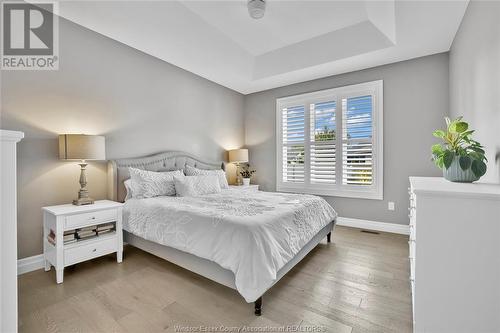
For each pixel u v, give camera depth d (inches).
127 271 92.1
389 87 139.6
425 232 45.9
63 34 101.4
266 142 190.9
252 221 73.0
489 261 42.1
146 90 132.5
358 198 151.5
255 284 63.1
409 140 134.6
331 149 161.9
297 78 163.9
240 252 66.3
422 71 130.5
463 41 95.6
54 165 99.3
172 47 126.3
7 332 40.4
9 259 40.7
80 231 90.6
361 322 62.8
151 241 94.4
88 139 95.5
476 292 43.0
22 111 91.4
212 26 122.0
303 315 65.7
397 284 81.7
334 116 159.3
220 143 179.9
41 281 84.0
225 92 183.9
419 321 47.1
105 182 116.0
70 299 73.1
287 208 92.4
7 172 40.4
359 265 96.6
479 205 42.3
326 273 89.8
